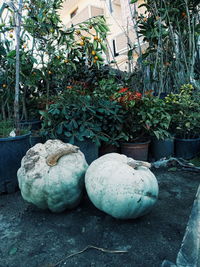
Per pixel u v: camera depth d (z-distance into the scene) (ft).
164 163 7.09
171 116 7.60
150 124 6.78
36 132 7.45
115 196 3.37
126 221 3.87
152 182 3.72
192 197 4.90
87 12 20.49
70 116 6.30
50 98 8.40
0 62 7.72
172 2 9.14
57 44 7.58
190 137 8.16
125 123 7.44
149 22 9.01
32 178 3.72
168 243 3.26
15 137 5.03
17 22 5.67
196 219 2.39
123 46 16.28
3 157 4.91
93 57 8.29
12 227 3.77
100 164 3.92
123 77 10.90
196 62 10.71
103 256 3.02
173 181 5.90
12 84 7.89
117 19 16.46
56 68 8.85
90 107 6.35
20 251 3.16
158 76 10.41
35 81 8.35
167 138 7.55
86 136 6.12
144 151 7.25
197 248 2.26
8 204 4.65
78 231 3.60
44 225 3.81
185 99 7.71
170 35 9.57
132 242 3.30
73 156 4.18
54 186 3.71
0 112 8.63
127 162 3.94
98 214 4.12
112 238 3.40
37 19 6.37
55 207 3.97
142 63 10.05
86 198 4.76
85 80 10.02
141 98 7.26
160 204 4.59
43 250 3.17
